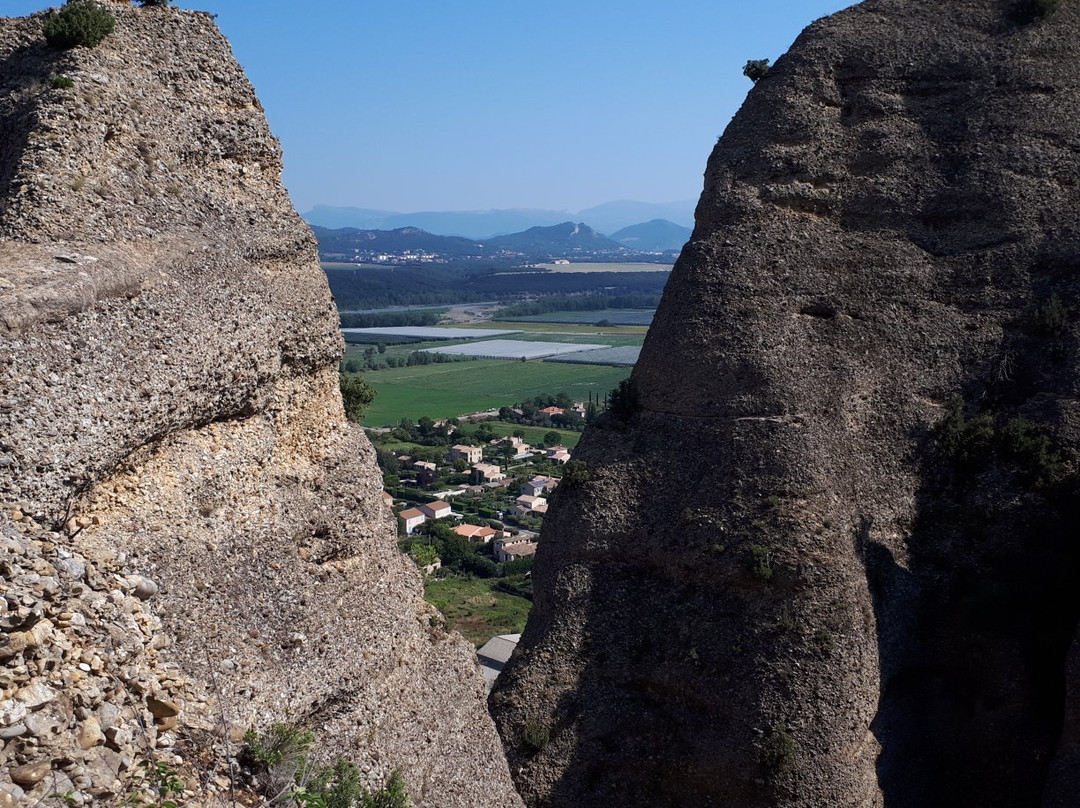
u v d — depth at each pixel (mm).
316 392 20969
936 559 35438
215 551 16375
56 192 16391
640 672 33688
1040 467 34844
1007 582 34188
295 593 17656
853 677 31953
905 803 33219
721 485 34500
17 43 18984
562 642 34688
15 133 17266
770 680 31734
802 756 31000
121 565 14383
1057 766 29688
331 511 19500
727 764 31422
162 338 16078
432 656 22359
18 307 13773
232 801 13336
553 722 33594
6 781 10578
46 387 13773
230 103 21109
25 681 11398
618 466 36625
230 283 18453
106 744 12078
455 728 22188
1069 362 36219
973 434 36125
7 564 11883
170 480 16125
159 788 12281
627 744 32969
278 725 15398
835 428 35656
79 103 17359
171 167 19125
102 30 18641
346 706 18375
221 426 17875
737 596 33250
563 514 36906
